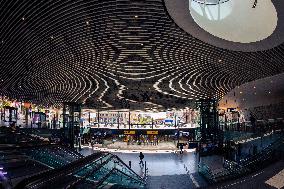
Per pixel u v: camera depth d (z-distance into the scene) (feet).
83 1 25.59
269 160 39.29
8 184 18.83
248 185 27.76
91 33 32.48
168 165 76.18
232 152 74.28
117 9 26.99
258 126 75.51
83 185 26.18
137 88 74.84
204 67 48.26
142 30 31.48
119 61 44.70
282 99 85.25
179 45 36.47
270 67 46.60
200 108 97.40
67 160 48.49
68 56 41.52
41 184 18.48
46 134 96.53
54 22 29.50
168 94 85.66
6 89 74.59
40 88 73.31
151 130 136.26
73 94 86.79
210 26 33.35
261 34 33.86
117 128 145.59
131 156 97.50
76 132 111.96
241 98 89.71
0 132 60.64
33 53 39.65
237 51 38.06
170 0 25.82
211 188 28.04
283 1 27.30
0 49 37.65
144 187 48.80
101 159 34.37
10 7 26.05
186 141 147.13
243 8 34.91
